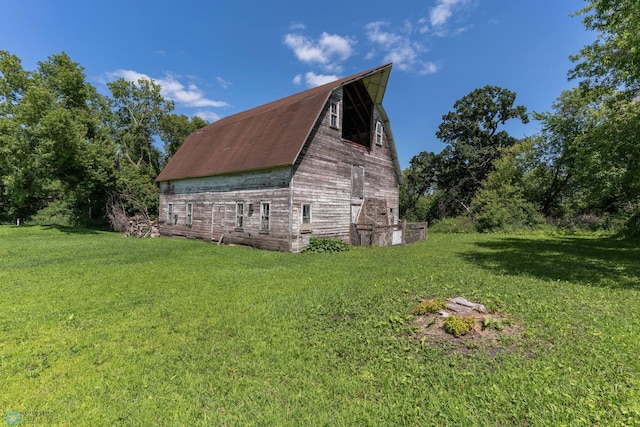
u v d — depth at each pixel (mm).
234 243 16125
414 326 4617
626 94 12562
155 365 3779
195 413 2912
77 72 24531
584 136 15695
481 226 25312
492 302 5531
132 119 36500
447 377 3369
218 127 20938
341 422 2750
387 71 16688
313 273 8750
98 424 2795
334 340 4320
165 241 17781
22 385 3396
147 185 28141
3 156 20016
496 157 32406
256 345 4230
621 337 4199
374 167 18828
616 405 2863
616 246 15086
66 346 4312
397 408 2918
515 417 2762
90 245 15555
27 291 7055
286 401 3072
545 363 3596
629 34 9688
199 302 6168
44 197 30422
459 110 35031
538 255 12078
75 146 21828
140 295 6719
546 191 27344
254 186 15164
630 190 14695
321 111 14414
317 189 14758
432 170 36500
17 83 21500
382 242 15609
